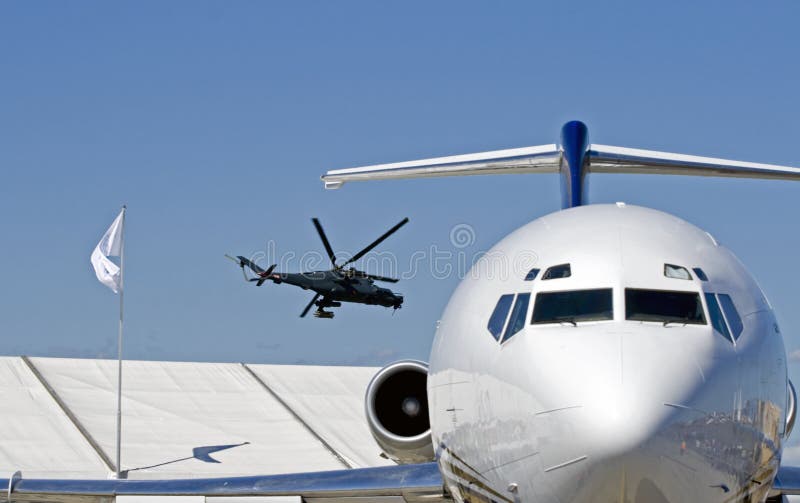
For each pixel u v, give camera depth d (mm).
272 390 78438
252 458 66125
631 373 17438
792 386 26109
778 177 29781
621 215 21625
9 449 62844
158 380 77562
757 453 18984
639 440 16672
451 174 30891
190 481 32562
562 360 18031
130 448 65500
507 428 18734
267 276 61188
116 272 64438
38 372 75125
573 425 17172
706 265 20172
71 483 33531
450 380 21219
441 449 21859
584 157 30250
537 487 18109
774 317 20891
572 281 19516
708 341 18406
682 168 30281
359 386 81188
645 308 18922
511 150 31094
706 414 17453
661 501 17172
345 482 29281
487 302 20859
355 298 62344
